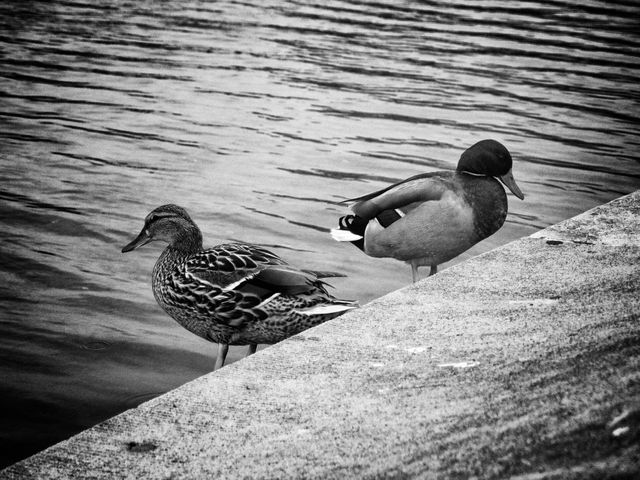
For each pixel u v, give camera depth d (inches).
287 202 132.4
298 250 121.0
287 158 145.9
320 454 60.8
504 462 58.6
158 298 102.7
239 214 128.6
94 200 130.7
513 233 127.9
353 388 68.8
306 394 68.2
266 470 59.4
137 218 126.8
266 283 98.4
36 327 104.1
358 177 140.5
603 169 147.9
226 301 98.7
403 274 117.5
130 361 100.3
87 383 96.7
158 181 137.0
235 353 103.7
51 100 167.2
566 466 57.5
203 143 150.4
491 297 77.7
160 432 64.0
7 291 110.0
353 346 73.8
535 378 68.1
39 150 145.7
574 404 63.9
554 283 78.7
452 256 110.6
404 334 74.5
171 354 101.9
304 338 74.7
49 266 115.0
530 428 61.7
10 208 127.4
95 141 150.0
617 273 79.6
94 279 113.3
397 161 146.2
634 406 62.6
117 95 170.7
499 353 72.3
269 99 171.0
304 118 162.4
